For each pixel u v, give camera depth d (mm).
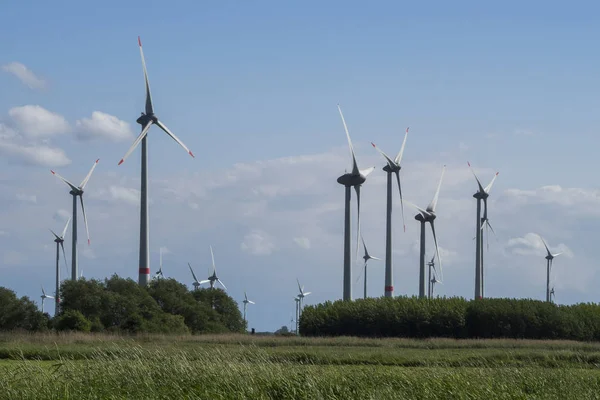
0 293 138875
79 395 52031
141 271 164375
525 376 62031
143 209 164000
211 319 165625
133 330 140375
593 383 62188
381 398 53312
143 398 51344
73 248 179000
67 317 135625
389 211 174250
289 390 53062
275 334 149000
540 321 141500
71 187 179125
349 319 146375
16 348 83562
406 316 144375
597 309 150375
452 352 99188
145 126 163125
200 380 54094
